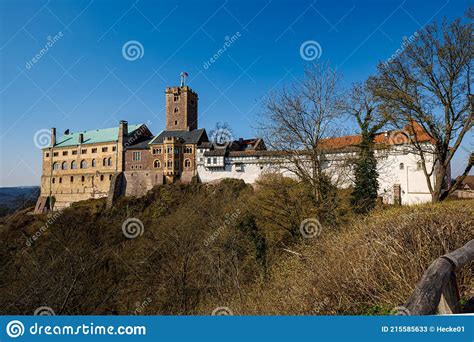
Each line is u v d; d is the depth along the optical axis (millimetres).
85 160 74312
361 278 6211
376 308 5492
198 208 39844
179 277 21203
